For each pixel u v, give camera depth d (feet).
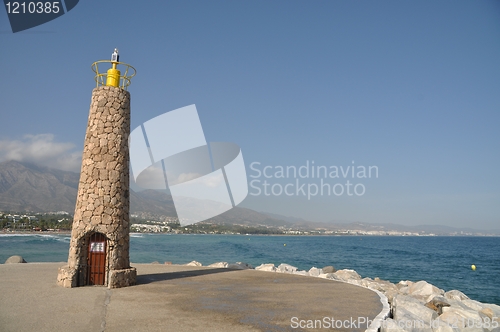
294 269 89.66
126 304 40.93
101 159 51.80
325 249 353.51
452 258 259.60
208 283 57.62
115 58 54.85
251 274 70.38
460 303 52.16
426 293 66.33
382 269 180.86
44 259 152.15
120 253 52.16
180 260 178.91
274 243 476.54
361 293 50.34
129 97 55.52
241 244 412.98
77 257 50.67
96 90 53.47
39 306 38.91
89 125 53.11
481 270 180.14
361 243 532.73
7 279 56.18
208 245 362.74
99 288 49.73
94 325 32.37
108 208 51.24
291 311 38.78
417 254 298.76
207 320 34.68
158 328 31.83
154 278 61.98
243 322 34.17
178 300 43.62
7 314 35.40
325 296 47.80
